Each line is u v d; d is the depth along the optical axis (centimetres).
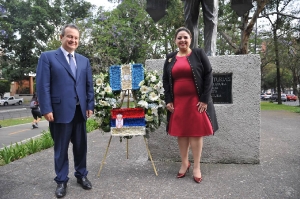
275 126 775
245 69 342
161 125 363
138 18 1677
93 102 282
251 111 343
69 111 259
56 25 2716
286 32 1880
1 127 999
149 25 1739
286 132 633
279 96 2342
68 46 265
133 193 260
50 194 262
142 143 492
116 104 315
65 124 261
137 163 358
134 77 315
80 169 280
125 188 273
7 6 2553
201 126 281
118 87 317
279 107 1858
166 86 300
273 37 1983
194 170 289
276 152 404
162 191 264
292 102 3428
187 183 283
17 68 2902
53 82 259
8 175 319
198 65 281
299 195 248
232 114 346
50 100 254
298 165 336
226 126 348
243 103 344
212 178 296
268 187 267
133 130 307
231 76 347
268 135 579
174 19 1555
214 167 335
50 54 261
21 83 3691
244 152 346
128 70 315
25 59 2939
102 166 334
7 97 3281
